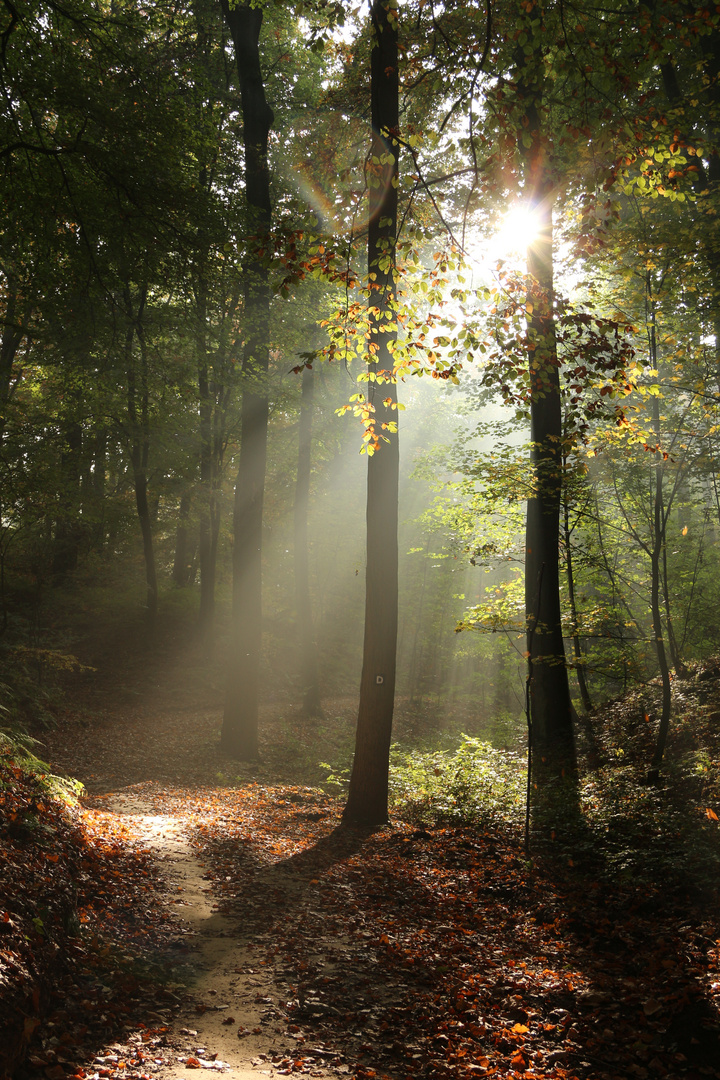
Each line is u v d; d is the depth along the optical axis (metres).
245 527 16.91
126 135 9.87
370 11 7.96
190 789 13.07
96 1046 4.06
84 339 14.09
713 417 11.80
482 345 7.57
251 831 10.10
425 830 10.74
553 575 13.19
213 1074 3.97
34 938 4.57
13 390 21.14
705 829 8.12
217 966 5.61
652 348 11.11
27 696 16.58
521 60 11.09
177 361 19.30
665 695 10.85
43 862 5.85
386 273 8.03
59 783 7.79
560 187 7.59
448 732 23.27
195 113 13.35
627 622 15.27
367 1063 4.38
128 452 21.86
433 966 5.94
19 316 11.60
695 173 7.27
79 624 24.06
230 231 10.89
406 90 8.01
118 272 10.49
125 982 4.93
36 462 17.12
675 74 14.70
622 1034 4.72
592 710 15.52
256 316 16.97
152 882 7.05
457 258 7.48
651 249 10.64
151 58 16.08
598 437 12.22
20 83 9.43
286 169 20.56
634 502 13.73
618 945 6.28
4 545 19.95
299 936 6.38
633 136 6.97
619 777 10.90
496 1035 4.81
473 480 14.04
